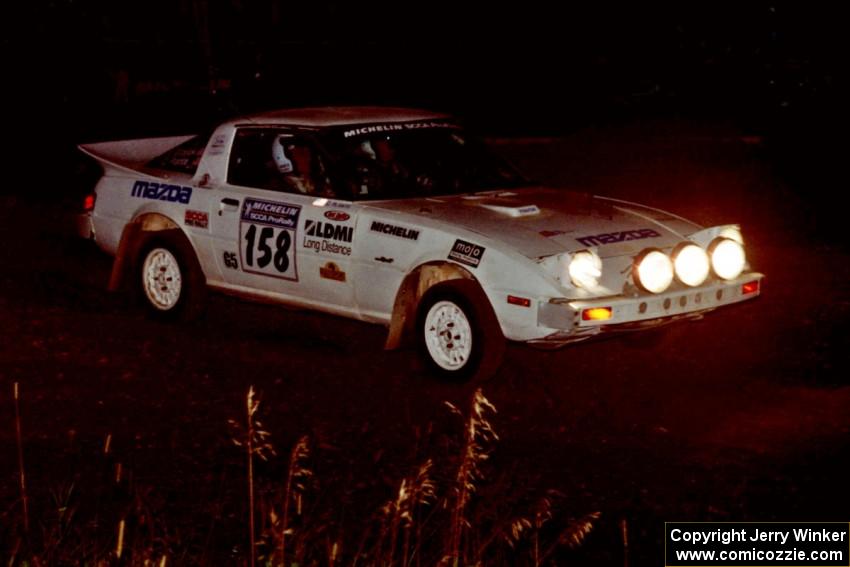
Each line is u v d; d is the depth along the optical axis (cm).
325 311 811
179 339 857
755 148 1761
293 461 484
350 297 788
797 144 1589
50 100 1903
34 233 1246
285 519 472
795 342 839
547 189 852
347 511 550
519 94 2286
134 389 739
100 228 940
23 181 1573
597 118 2106
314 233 797
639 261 709
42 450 629
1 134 1828
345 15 2464
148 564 467
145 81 2119
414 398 725
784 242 1217
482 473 600
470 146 868
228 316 928
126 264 941
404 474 593
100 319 911
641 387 748
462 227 736
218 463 613
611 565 508
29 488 576
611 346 834
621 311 701
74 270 1084
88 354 815
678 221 789
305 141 822
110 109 1922
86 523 534
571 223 752
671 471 607
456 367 741
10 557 488
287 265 816
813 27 1480
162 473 598
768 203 1435
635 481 594
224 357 813
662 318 720
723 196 1478
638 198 1502
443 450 631
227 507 555
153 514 543
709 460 622
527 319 700
